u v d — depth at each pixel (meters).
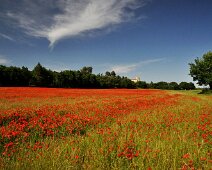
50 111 14.66
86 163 6.47
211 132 10.27
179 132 9.97
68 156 6.86
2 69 80.94
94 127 11.50
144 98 30.62
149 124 11.70
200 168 6.50
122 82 116.81
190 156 6.99
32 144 8.20
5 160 6.75
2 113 13.24
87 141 8.33
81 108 17.06
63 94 37.44
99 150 7.21
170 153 7.23
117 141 8.38
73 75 97.50
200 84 68.62
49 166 6.23
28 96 30.48
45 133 10.06
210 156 7.34
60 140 8.91
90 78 101.75
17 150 7.65
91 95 37.16
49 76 91.56
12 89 46.69
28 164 6.41
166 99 29.48
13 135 9.03
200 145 8.12
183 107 20.59
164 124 12.09
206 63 66.56
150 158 6.81
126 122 12.25
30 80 87.00
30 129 10.34
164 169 6.25
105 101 23.34
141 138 8.80
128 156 6.91
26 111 14.05
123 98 30.14
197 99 33.06
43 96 31.33
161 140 8.70
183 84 139.25
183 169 6.23
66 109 16.03
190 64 69.44
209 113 17.53
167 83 140.62
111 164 6.52
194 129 11.13
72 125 10.95
